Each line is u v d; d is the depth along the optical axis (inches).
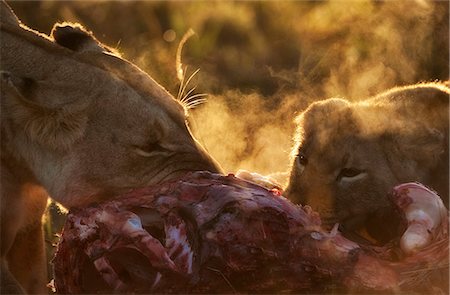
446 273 370.9
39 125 423.2
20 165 430.3
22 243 449.4
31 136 424.5
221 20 809.5
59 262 382.6
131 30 809.5
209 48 775.7
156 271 366.9
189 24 800.9
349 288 361.7
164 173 423.5
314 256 361.1
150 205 370.3
